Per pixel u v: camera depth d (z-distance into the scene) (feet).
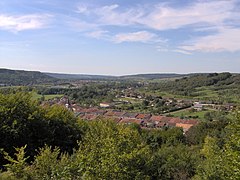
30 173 36.47
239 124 40.75
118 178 27.86
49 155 38.27
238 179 32.17
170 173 60.49
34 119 70.95
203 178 46.60
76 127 80.33
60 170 26.66
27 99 73.51
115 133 35.35
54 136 74.38
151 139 152.05
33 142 69.62
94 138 32.53
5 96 70.44
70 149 75.56
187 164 62.34
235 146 37.42
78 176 25.91
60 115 78.13
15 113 68.13
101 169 26.94
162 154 65.36
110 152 29.19
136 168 31.09
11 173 37.88
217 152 46.47
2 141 63.52
